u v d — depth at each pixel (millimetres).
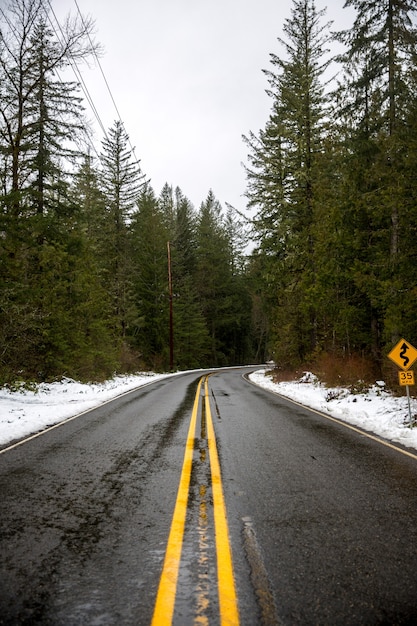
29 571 3154
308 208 23781
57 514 4344
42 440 8367
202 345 57156
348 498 4801
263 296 31828
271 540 3662
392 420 10219
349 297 18250
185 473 5848
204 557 3342
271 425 9859
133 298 41188
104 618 2566
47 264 19547
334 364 19547
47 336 19281
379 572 3111
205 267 60906
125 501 4727
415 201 12867
